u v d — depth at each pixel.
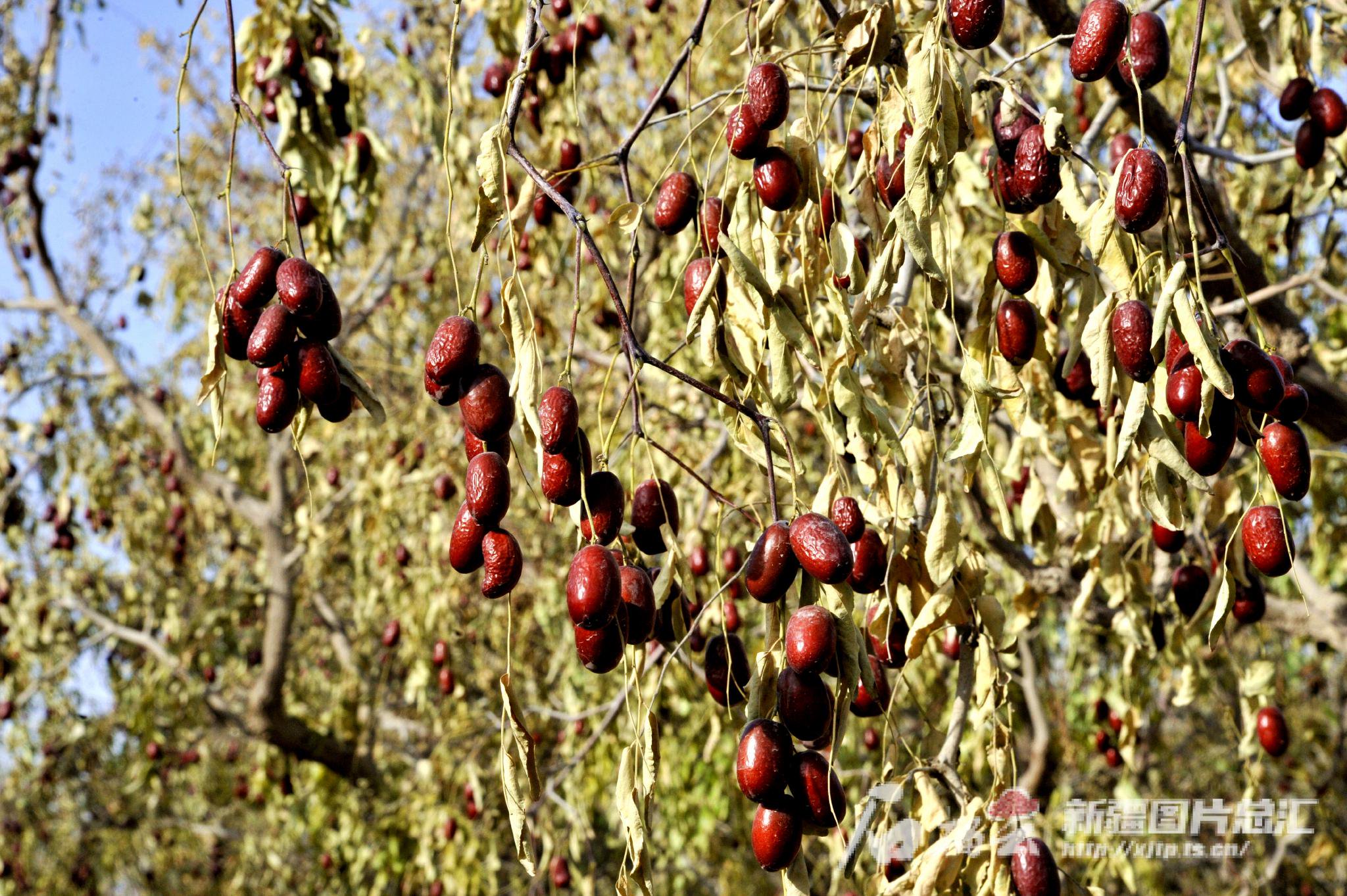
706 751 4.72
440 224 8.66
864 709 2.01
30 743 9.30
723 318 1.86
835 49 2.08
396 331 9.36
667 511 1.79
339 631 8.71
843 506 1.86
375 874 7.70
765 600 1.68
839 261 1.92
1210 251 1.71
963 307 3.43
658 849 6.71
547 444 1.57
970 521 4.73
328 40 3.84
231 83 1.93
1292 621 4.06
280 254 1.87
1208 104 4.11
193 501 9.59
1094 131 2.82
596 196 5.89
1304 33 2.94
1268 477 1.73
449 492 6.00
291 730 7.86
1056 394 2.79
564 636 6.41
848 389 1.81
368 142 3.82
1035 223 1.98
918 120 1.75
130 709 9.09
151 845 11.96
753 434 1.90
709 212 1.94
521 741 1.61
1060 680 7.30
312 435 8.23
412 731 8.80
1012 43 4.77
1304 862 6.63
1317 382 3.71
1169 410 1.66
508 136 1.74
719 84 6.11
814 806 1.61
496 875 6.44
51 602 8.78
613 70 6.93
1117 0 1.76
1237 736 3.48
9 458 8.09
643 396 5.48
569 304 6.86
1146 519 2.97
